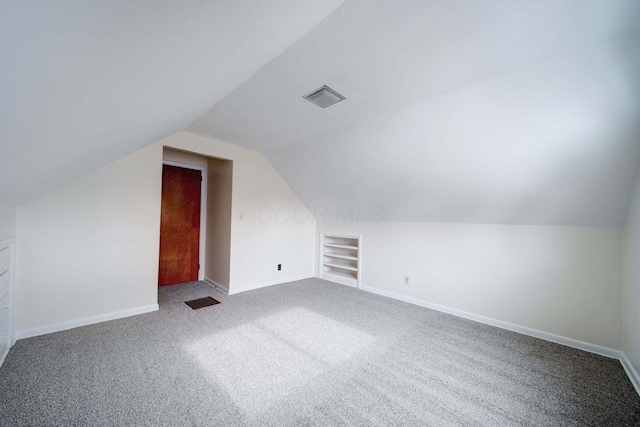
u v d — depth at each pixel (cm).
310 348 213
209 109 237
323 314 289
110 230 255
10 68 49
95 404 143
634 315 183
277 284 411
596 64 139
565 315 231
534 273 248
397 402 152
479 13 119
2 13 36
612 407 151
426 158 250
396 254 357
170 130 249
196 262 417
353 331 247
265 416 138
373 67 165
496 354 209
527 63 152
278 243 412
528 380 175
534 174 210
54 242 227
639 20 116
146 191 277
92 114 103
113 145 182
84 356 190
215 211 393
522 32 130
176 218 396
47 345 203
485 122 195
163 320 261
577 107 160
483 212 270
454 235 303
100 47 60
